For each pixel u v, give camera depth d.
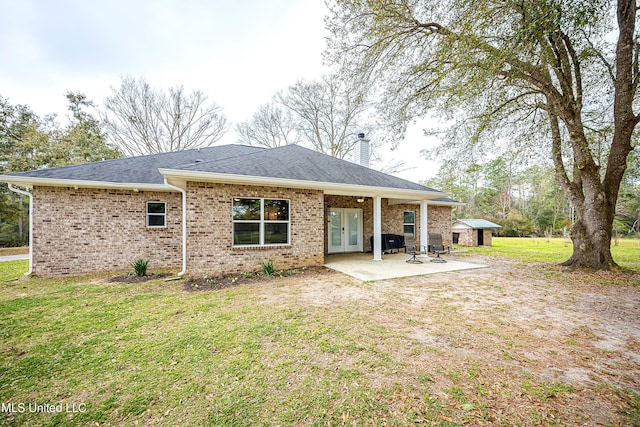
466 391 2.38
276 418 2.10
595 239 7.65
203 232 7.03
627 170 9.42
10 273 8.54
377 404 2.22
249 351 3.15
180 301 5.14
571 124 7.46
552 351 3.12
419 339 3.43
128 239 8.67
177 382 2.59
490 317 4.21
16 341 3.49
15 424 2.09
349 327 3.82
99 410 2.22
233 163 7.59
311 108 18.73
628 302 4.96
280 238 8.04
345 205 12.34
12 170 18.47
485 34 5.31
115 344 3.39
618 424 1.99
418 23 6.54
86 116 20.25
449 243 15.23
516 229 31.97
